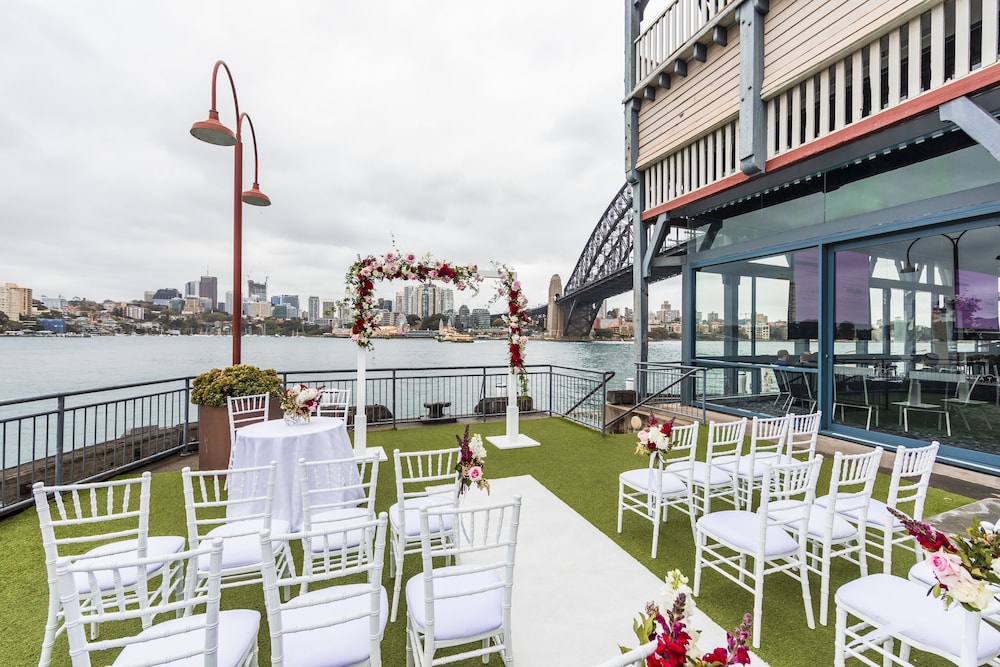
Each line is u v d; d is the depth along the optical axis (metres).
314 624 1.32
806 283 6.06
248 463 3.45
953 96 4.14
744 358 7.00
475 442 2.46
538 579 2.60
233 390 4.58
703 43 6.63
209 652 1.17
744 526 2.33
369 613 1.41
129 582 1.95
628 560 2.84
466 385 8.46
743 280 7.04
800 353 6.12
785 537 2.21
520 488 4.17
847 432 5.52
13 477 4.23
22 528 3.32
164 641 1.45
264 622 2.22
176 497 3.96
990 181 4.29
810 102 5.38
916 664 1.92
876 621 1.60
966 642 1.29
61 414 3.95
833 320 5.75
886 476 4.29
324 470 3.53
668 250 8.57
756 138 5.86
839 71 5.08
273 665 1.27
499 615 1.66
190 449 5.55
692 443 2.99
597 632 2.13
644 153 8.16
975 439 4.41
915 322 4.90
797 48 5.39
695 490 3.49
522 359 6.00
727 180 6.46
